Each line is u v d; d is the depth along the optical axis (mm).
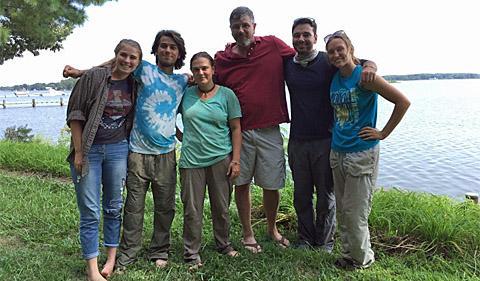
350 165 3334
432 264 3539
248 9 3635
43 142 11234
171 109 3434
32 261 3486
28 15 10734
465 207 4473
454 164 13070
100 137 3184
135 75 3342
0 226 4328
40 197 5293
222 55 3846
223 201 3598
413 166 12781
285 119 3846
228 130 3596
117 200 3344
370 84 3193
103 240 3686
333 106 3496
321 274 3395
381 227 4133
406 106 3178
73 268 3447
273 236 4180
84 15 11812
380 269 3475
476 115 30344
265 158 3814
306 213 3990
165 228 3584
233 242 3992
